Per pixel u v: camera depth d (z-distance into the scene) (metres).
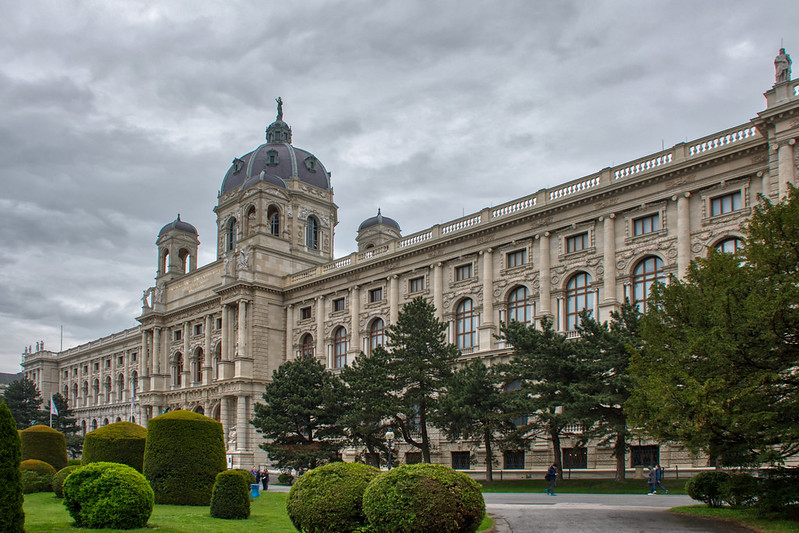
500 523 29.38
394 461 62.69
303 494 23.16
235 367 87.75
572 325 61.06
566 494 44.41
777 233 29.83
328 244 107.75
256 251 90.94
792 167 47.00
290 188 105.00
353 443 60.56
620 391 44.97
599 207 60.06
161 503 37.47
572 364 46.34
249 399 86.56
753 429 27.55
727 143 53.25
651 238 56.44
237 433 85.00
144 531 26.98
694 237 53.94
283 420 62.88
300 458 59.94
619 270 58.09
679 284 33.16
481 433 52.94
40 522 29.19
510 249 66.69
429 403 56.09
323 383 65.31
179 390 101.69
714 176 53.16
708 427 28.05
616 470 51.06
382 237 108.38
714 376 29.00
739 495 29.81
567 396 46.72
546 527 28.12
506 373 51.75
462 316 70.56
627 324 46.44
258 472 62.72
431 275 73.56
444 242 71.88
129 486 27.88
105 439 42.91
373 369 57.81
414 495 20.88
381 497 21.20
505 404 48.44
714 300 30.31
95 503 27.58
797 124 47.06
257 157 108.12
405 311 59.31
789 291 27.66
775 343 28.19
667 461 51.19
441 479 21.39
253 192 95.56
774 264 29.59
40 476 46.56
